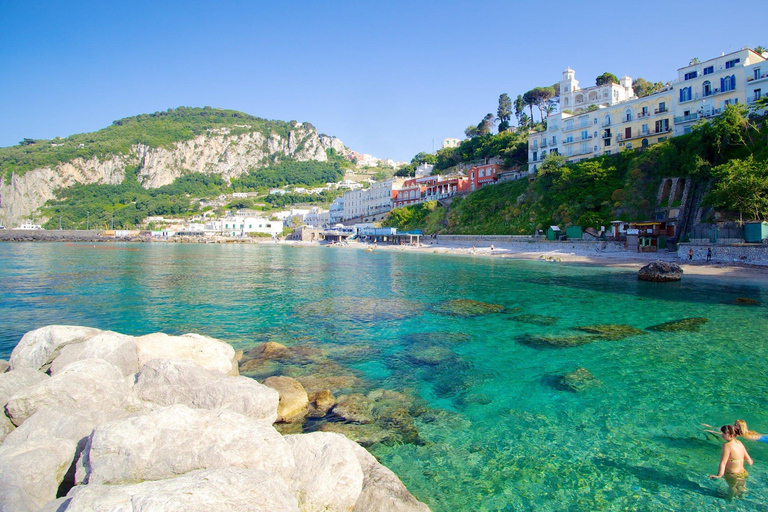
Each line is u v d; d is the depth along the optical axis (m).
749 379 13.70
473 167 108.06
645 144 73.50
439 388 13.25
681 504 7.71
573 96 99.56
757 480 8.34
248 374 14.27
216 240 153.62
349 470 7.00
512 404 12.07
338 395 12.56
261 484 5.63
